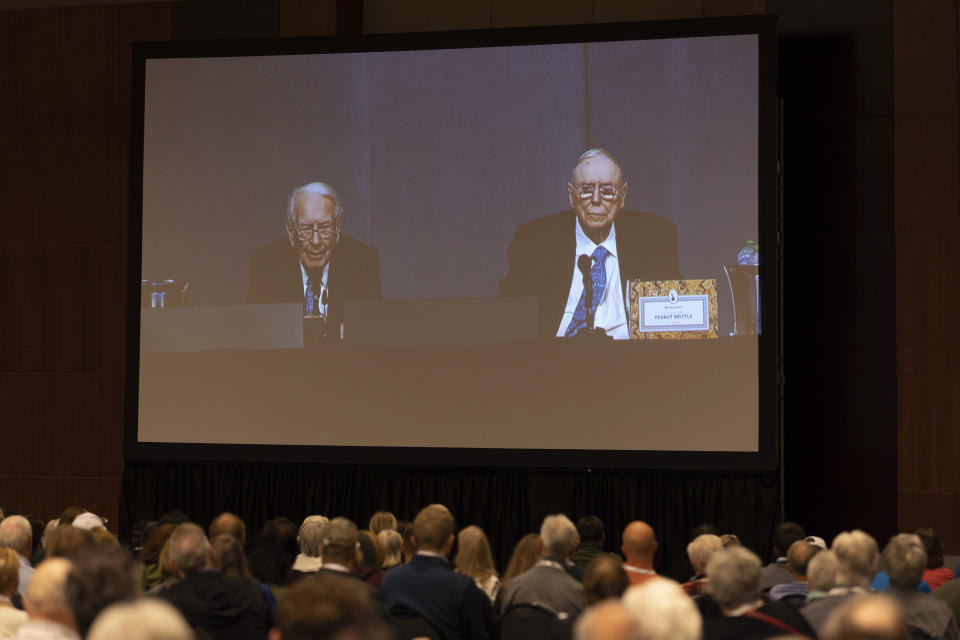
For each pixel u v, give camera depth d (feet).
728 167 76.02
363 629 14.42
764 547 74.08
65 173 90.02
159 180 83.51
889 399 78.95
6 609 27.25
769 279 74.84
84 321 89.51
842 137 80.38
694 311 75.92
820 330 80.02
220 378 82.07
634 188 77.36
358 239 81.05
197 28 88.89
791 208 80.84
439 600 33.73
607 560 28.32
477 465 78.18
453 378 79.05
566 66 78.64
